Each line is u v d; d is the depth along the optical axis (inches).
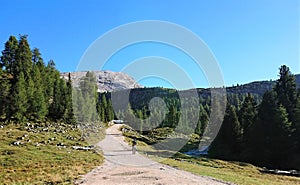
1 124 2287.2
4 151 1409.9
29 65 3427.7
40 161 1261.1
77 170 1072.8
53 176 958.4
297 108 2304.4
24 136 1856.5
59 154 1464.1
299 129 2178.9
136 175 978.1
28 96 2669.8
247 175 1315.2
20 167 1132.5
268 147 2237.9
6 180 908.0
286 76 2591.0
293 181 1272.1
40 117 2682.1
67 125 2536.9
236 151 2444.6
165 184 840.9
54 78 3535.9
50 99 3159.5
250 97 3038.9
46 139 1882.4
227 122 2568.9
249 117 2748.5
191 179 944.3
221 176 1076.5
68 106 2773.1
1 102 2524.6
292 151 2146.9
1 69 3235.7
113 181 877.2
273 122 2253.9
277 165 2148.1
